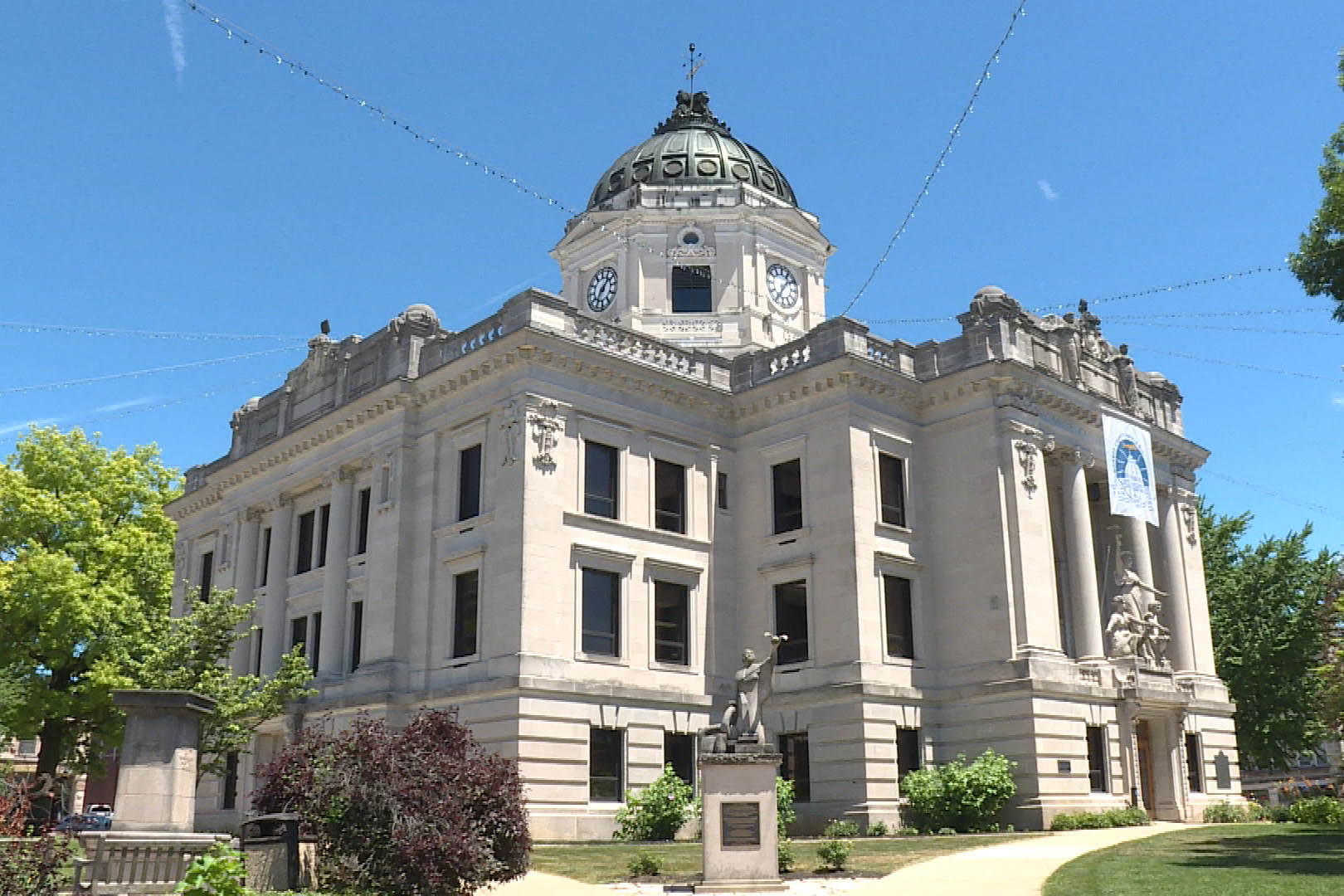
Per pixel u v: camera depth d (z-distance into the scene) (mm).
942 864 25938
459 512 41375
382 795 21141
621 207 57969
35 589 44625
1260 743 60188
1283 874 22188
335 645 44312
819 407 43469
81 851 19703
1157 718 45688
